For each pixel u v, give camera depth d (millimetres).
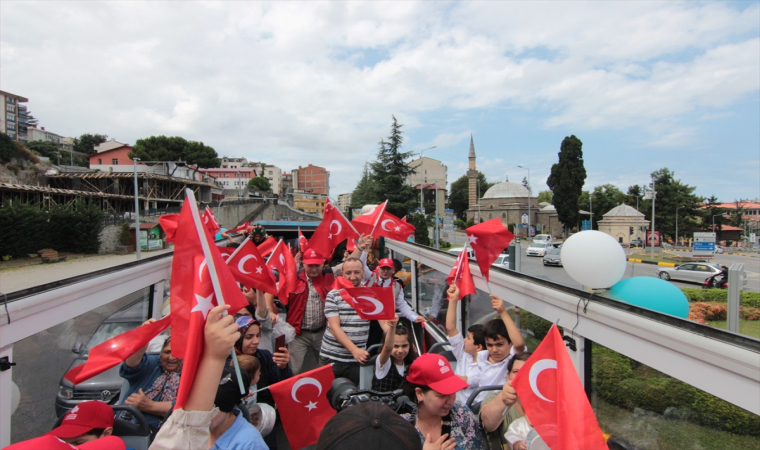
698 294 17828
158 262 4352
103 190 51406
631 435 2172
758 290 24578
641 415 2100
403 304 5453
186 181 58594
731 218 103188
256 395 3754
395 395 3113
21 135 93688
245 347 3473
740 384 1670
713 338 1805
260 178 103625
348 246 6977
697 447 1861
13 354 2439
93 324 3328
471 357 3750
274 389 3434
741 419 1688
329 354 4531
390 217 5996
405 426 1902
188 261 2025
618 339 2283
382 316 3711
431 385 2475
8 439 2311
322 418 3500
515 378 2320
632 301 3783
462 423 2697
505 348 3396
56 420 2881
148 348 4168
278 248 5309
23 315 2387
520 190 84812
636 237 70250
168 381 3400
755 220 121250
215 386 1672
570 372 2129
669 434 1977
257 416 3320
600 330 2412
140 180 53438
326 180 161500
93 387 4207
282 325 4965
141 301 4148
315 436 3469
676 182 81625
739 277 5555
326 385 3504
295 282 5301
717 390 1760
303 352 5293
